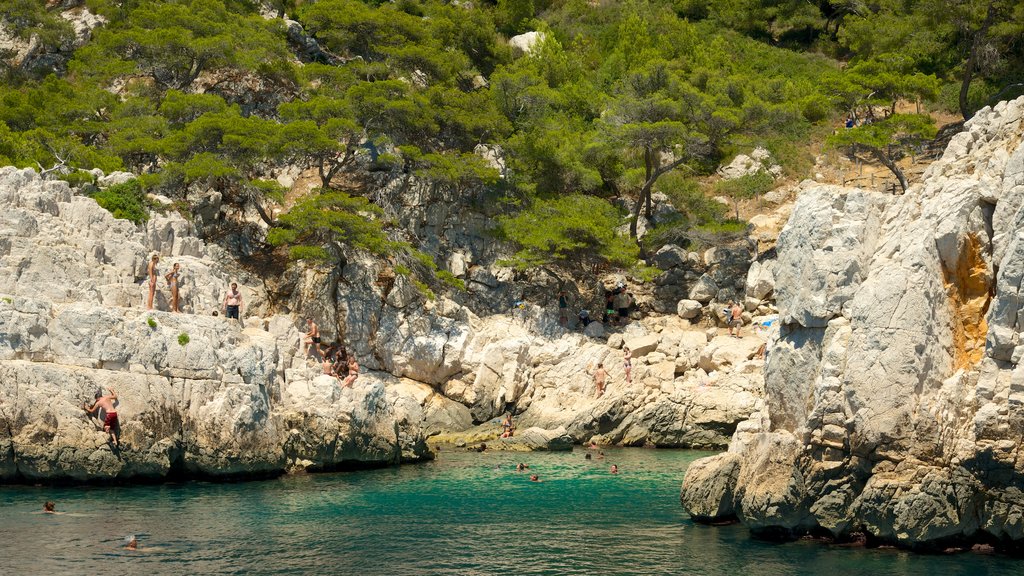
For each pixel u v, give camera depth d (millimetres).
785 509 24219
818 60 75125
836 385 23266
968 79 60281
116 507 28281
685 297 54594
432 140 55625
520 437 43438
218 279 41250
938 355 22844
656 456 41344
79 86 58344
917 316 22688
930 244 23281
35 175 36750
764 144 63969
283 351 38125
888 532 22625
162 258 39688
